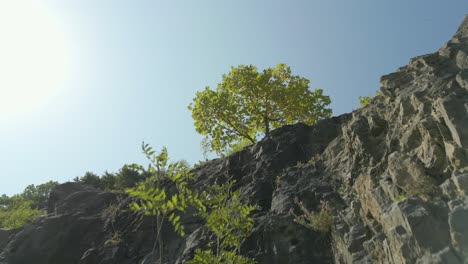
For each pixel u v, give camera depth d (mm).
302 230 11188
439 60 10000
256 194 14305
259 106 27203
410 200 7043
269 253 11133
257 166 16219
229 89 27688
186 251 13203
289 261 10602
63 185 24562
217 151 26391
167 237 15555
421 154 8477
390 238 7035
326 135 16172
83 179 31625
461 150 7227
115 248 16578
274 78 29156
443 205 6719
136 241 16516
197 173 18734
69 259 17750
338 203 11359
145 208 6184
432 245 6215
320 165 14039
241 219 9734
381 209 8508
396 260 6875
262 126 28062
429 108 8750
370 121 11695
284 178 14344
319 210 11703
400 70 11953
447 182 7094
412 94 9625
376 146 11070
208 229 13719
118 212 19172
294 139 16578
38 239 19031
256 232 11828
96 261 16453
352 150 12156
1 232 21750
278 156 15938
